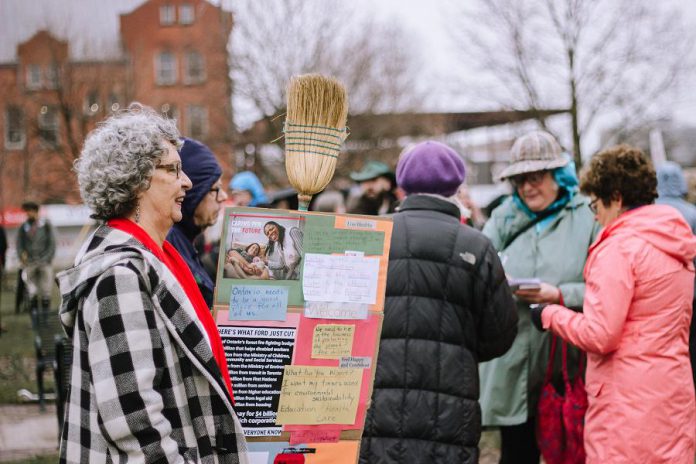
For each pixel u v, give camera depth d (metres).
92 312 1.80
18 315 13.25
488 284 2.97
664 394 2.93
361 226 2.24
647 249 2.95
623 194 3.16
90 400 1.84
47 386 7.50
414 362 2.90
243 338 2.16
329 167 2.27
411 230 3.02
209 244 7.98
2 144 19.39
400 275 2.97
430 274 2.96
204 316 2.06
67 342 5.46
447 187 3.11
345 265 2.23
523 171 3.75
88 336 1.84
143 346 1.79
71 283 1.87
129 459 1.77
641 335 2.95
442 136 25.09
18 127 18.16
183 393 1.89
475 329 3.01
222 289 2.14
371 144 22.42
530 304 3.66
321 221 2.21
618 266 2.95
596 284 3.00
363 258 2.25
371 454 2.88
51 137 17.81
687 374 2.99
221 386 1.91
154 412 1.78
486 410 3.70
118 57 16.48
